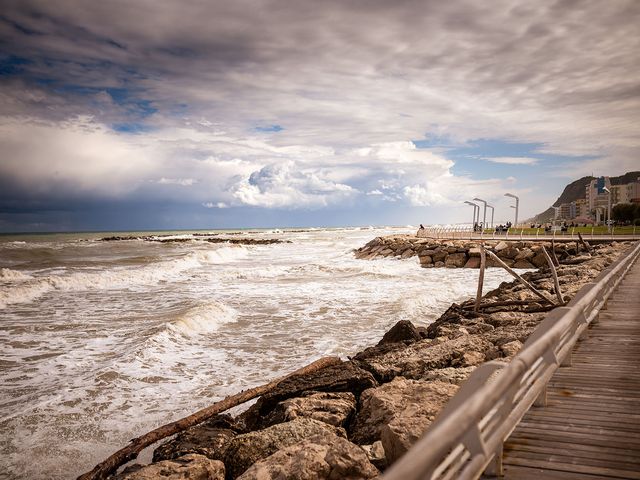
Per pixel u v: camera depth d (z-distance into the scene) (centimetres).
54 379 1040
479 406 266
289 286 2503
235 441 578
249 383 1023
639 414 505
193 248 6775
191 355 1223
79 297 2162
